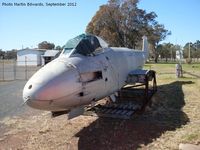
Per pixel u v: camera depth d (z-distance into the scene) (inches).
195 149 201.3
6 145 231.0
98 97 270.7
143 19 2237.9
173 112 320.8
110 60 303.3
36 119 315.6
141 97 382.3
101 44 303.6
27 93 211.6
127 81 352.8
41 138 245.8
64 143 230.7
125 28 2186.3
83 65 249.0
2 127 286.5
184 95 432.1
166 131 247.1
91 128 267.6
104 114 293.9
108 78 285.3
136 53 438.3
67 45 271.7
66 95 221.9
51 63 245.8
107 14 2126.0
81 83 237.6
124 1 2165.4
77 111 248.4
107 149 213.3
